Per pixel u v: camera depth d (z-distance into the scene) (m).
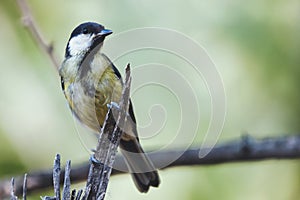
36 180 8.45
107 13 9.07
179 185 8.80
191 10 8.79
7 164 9.40
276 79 8.66
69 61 7.65
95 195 5.56
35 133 9.55
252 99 8.70
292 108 8.73
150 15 8.89
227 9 8.70
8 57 9.65
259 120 8.77
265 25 8.64
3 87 9.59
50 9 9.50
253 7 8.71
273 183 8.98
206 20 8.75
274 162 9.03
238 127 8.76
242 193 8.88
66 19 9.43
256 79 8.66
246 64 8.65
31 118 9.60
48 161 9.50
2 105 9.55
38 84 9.66
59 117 9.65
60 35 9.40
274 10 8.66
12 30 9.67
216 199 8.79
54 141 9.57
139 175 7.53
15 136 9.53
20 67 9.66
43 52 8.73
